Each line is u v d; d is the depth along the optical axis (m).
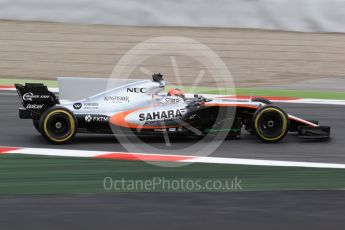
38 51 71.69
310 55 69.19
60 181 27.08
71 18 83.12
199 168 29.28
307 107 46.75
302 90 55.00
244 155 31.67
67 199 24.52
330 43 73.56
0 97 49.50
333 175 28.31
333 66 65.44
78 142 34.44
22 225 21.56
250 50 70.88
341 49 71.25
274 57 68.44
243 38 75.38
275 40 74.62
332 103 48.62
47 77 61.16
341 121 41.44
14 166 29.52
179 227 21.41
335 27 77.69
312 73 62.97
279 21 78.56
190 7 80.19
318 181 27.30
